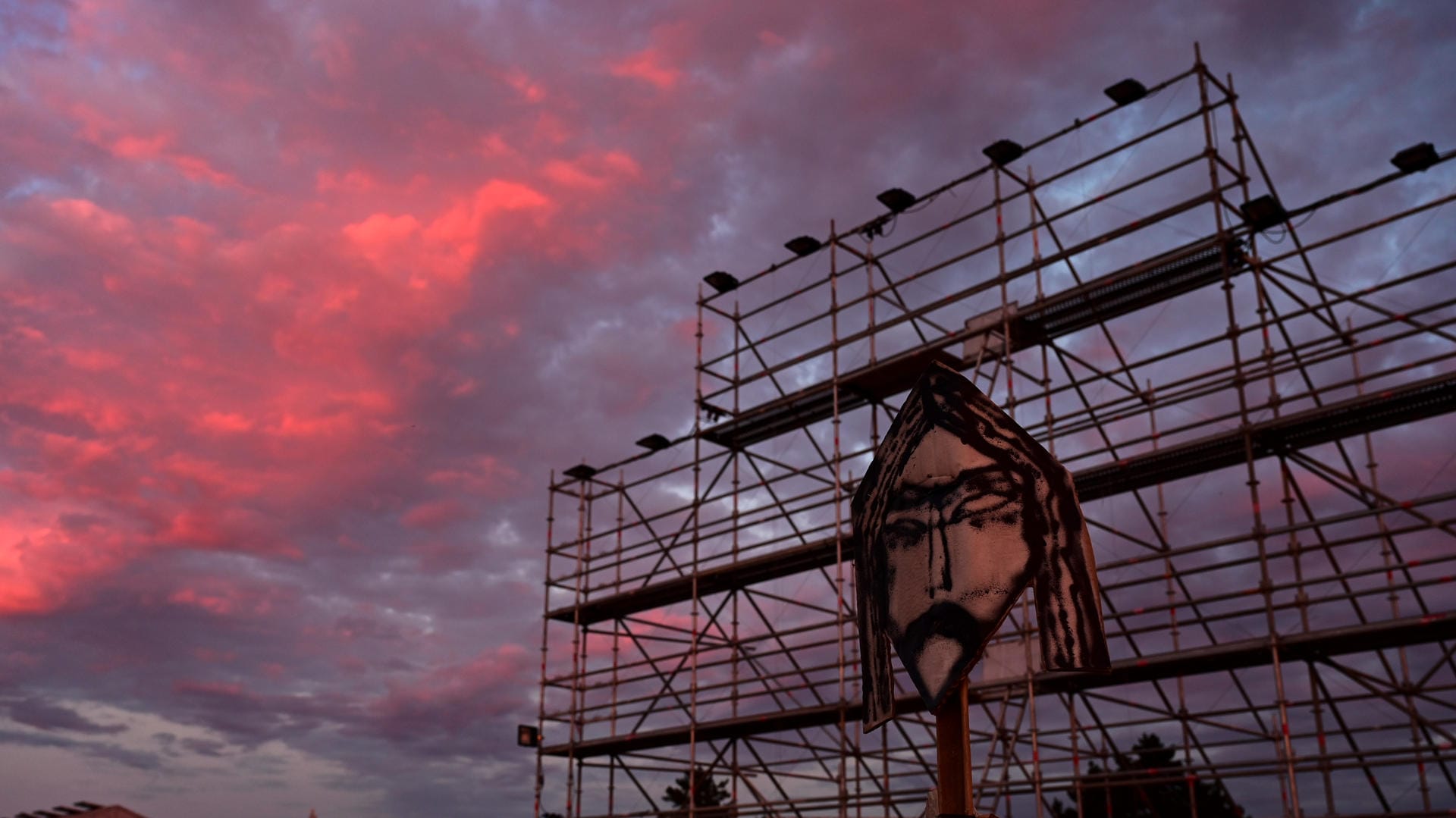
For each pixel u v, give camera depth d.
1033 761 23.86
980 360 27.78
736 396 34.62
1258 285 24.22
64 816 39.72
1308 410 22.69
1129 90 26.27
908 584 2.65
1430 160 22.39
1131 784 23.66
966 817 2.40
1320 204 23.59
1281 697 21.58
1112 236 26.31
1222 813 38.56
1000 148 28.61
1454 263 22.16
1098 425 26.89
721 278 34.81
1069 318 27.62
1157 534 27.09
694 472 34.88
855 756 29.03
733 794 31.84
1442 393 21.98
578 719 35.59
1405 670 23.84
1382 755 20.55
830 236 32.34
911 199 30.75
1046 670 2.42
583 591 36.78
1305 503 23.73
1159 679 25.12
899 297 30.73
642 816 33.22
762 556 31.75
